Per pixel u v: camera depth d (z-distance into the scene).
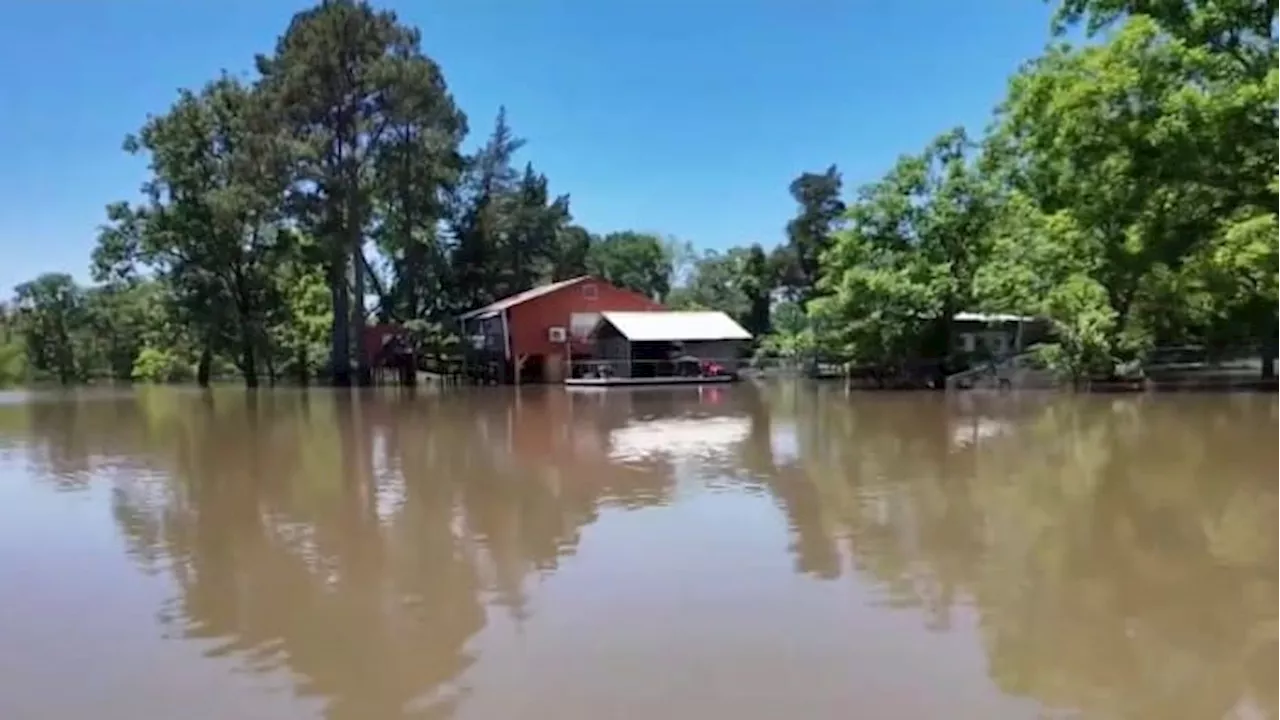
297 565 7.88
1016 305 28.41
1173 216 22.70
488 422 21.75
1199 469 11.77
